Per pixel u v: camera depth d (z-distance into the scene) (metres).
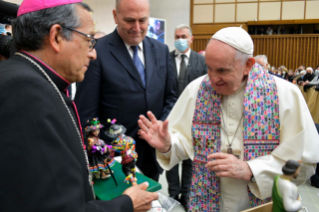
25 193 0.62
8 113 0.62
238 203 1.25
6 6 1.10
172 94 1.95
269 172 1.12
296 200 0.81
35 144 0.63
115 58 1.66
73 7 0.81
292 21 8.45
